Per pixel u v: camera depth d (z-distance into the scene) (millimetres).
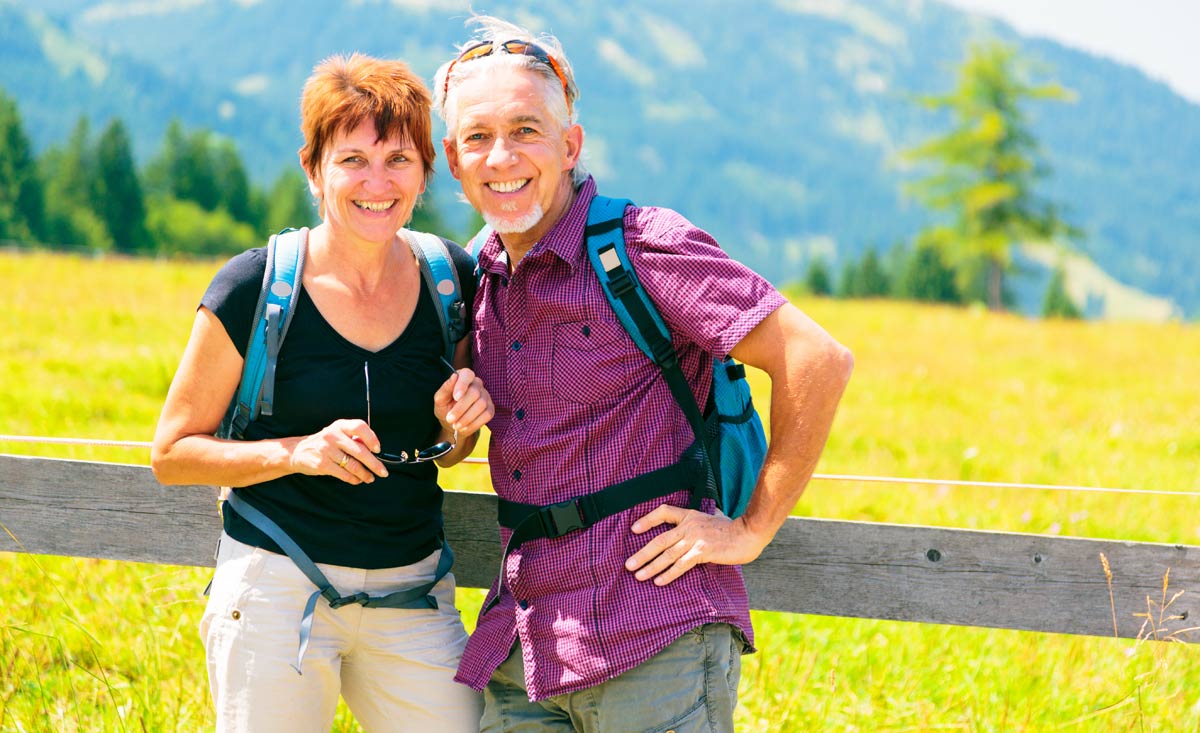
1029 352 17203
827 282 138000
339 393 2801
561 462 2758
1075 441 9883
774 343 2703
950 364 15117
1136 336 20453
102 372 9836
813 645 4480
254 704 2770
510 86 2812
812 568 3379
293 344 2797
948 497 6953
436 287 2928
